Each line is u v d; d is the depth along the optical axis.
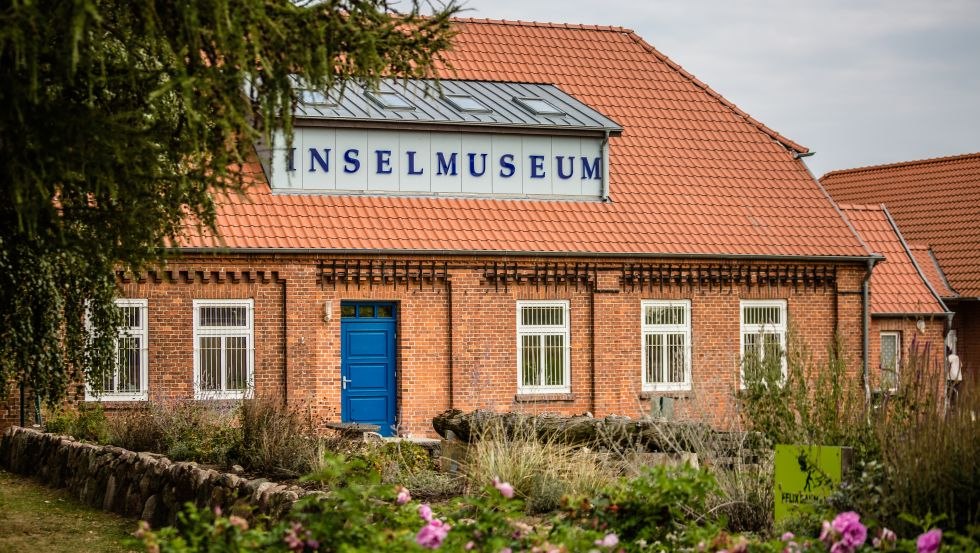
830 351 12.59
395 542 7.92
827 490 10.09
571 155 31.05
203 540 8.05
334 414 27.61
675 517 9.16
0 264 14.80
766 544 8.13
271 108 10.52
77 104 10.31
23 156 9.98
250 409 17.08
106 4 10.69
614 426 14.66
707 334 31.05
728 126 34.88
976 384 10.36
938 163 46.38
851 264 32.50
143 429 19.28
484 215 29.72
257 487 13.73
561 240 29.75
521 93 32.66
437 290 28.67
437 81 11.95
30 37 9.06
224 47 9.82
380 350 28.38
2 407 24.92
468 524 8.78
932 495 9.45
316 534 8.04
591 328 29.97
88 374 18.23
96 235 11.85
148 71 11.00
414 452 16.05
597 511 8.95
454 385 28.61
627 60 35.66
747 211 32.53
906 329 36.56
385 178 29.27
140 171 10.46
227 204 27.48
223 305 26.89
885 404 11.22
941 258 42.25
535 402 29.31
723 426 13.34
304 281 27.44
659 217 31.39
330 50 10.73
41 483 20.56
